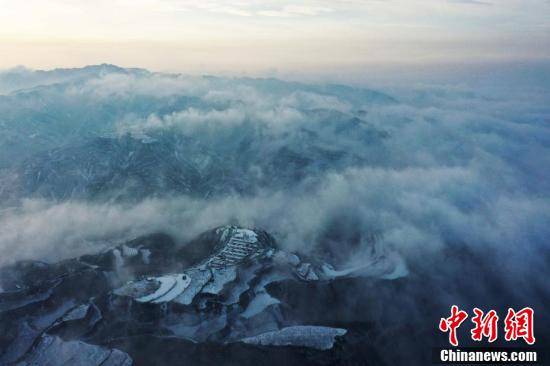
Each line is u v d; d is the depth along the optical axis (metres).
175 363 92.31
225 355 94.56
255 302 115.38
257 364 92.56
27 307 112.69
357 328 113.38
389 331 115.75
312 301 119.69
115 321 105.56
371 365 101.56
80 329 102.62
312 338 99.75
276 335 99.69
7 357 96.19
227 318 108.19
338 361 96.69
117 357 91.00
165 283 116.56
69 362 90.44
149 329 103.62
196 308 109.56
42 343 96.00
